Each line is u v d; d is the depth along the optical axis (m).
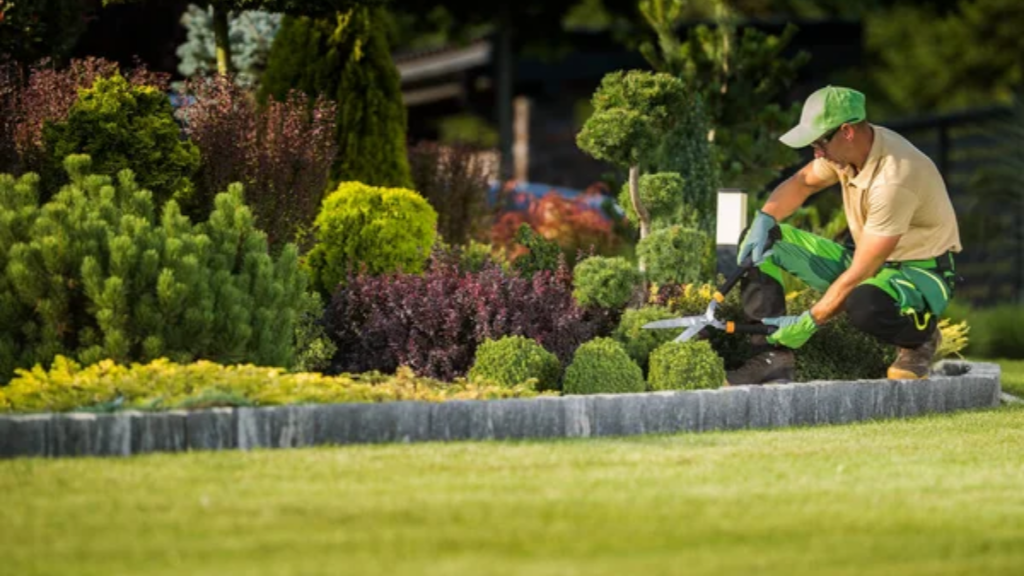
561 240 28.80
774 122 27.52
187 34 31.12
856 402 17.19
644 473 12.94
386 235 21.38
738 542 10.58
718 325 17.75
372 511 11.20
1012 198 39.91
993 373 19.78
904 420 17.20
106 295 15.23
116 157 18.16
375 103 25.62
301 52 25.69
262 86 25.94
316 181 21.70
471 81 47.09
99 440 13.23
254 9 23.08
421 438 14.41
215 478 12.25
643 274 19.27
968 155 40.84
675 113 20.22
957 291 40.12
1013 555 10.47
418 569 9.66
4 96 19.83
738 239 20.28
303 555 9.98
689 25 39.38
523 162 48.72
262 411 13.76
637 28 45.22
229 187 16.86
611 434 15.31
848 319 19.38
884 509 11.76
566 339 18.38
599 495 11.95
